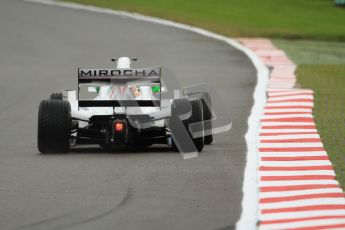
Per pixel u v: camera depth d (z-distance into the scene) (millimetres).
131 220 32250
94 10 148875
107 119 47438
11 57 102812
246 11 157750
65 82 84000
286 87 78188
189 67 93438
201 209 34000
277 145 49719
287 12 158500
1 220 32250
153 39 118125
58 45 112250
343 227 31531
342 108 65562
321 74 88438
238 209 34000
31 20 135500
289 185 38688
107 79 47125
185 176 40469
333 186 38594
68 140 47125
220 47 111625
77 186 38250
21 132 57094
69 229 31000
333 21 149000
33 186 38281
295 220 32656
